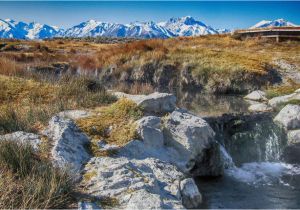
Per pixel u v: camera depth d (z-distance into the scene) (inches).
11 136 363.6
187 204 354.9
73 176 309.6
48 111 471.2
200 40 1628.9
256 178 484.1
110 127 437.4
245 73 1008.9
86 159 360.2
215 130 620.4
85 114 482.3
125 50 1268.5
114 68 1138.7
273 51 1323.8
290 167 539.5
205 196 410.9
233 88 970.7
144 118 447.8
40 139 373.4
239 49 1385.3
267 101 836.6
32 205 253.0
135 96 593.6
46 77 698.2
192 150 448.8
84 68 1133.1
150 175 338.6
